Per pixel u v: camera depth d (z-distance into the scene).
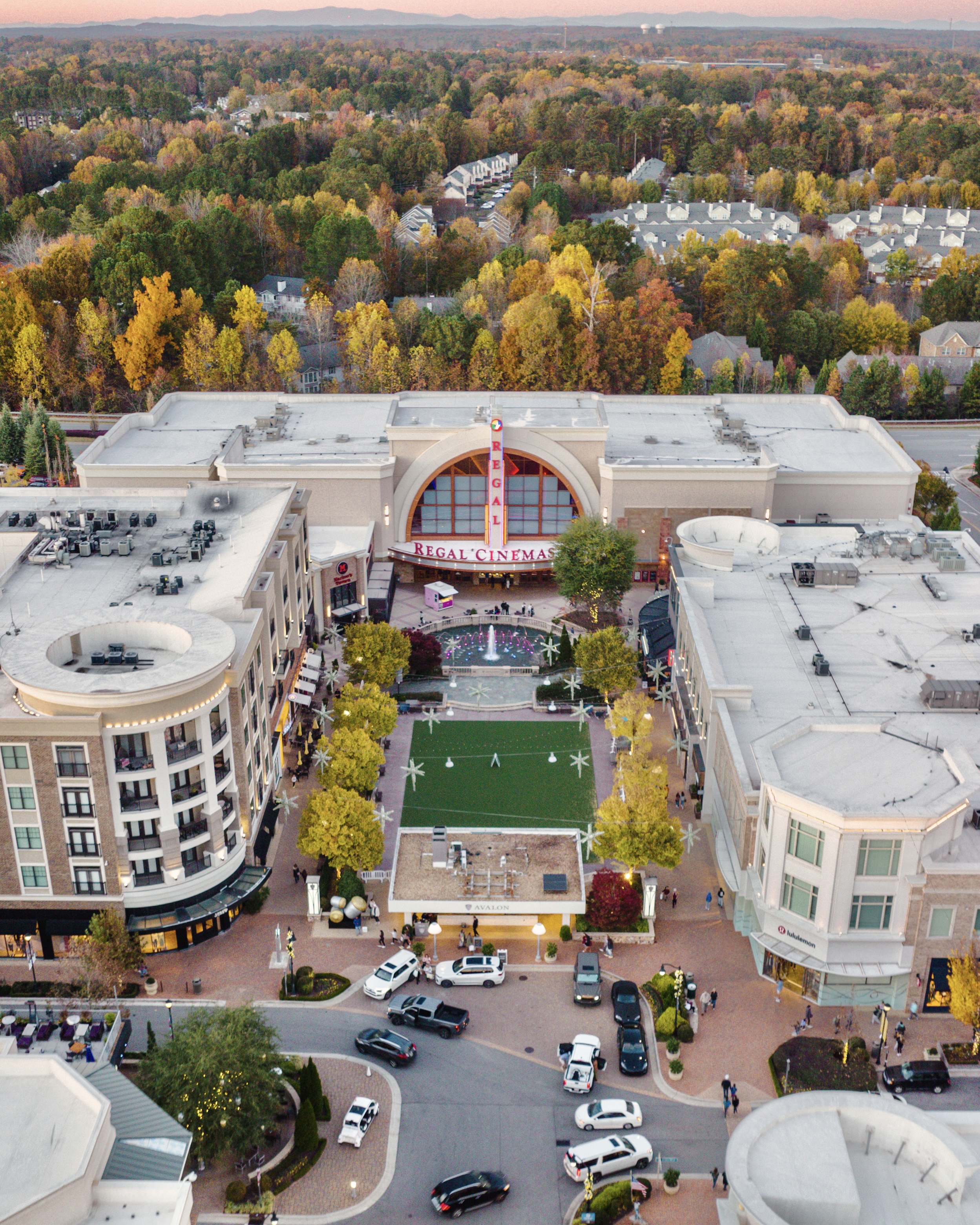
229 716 91.12
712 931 93.69
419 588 155.62
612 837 93.62
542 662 135.12
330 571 138.12
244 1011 74.38
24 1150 53.09
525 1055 81.19
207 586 107.12
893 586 122.38
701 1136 74.44
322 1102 74.88
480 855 97.62
